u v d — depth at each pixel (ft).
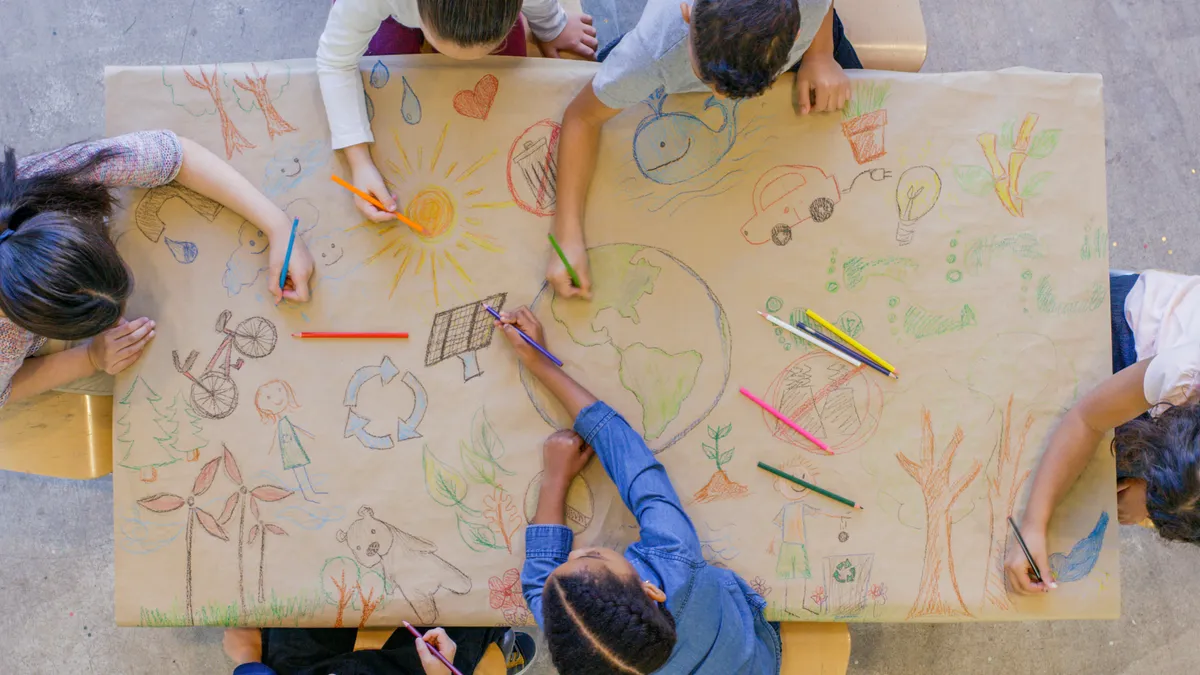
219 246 4.15
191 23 6.33
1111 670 6.04
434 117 4.21
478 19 3.50
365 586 4.02
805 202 4.18
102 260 3.64
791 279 4.16
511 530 4.07
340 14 3.92
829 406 4.12
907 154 4.18
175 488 4.05
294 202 4.17
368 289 4.16
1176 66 6.51
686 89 4.14
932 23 6.52
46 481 6.06
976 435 4.10
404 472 4.08
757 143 4.20
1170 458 3.64
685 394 4.14
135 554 4.03
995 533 4.06
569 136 4.12
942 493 4.08
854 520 4.07
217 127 4.19
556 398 4.13
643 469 3.89
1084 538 4.05
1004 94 4.18
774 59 3.43
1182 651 6.04
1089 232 4.16
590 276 4.18
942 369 4.13
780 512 4.08
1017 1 6.52
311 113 4.19
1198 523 3.69
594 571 3.43
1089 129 4.18
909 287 4.15
